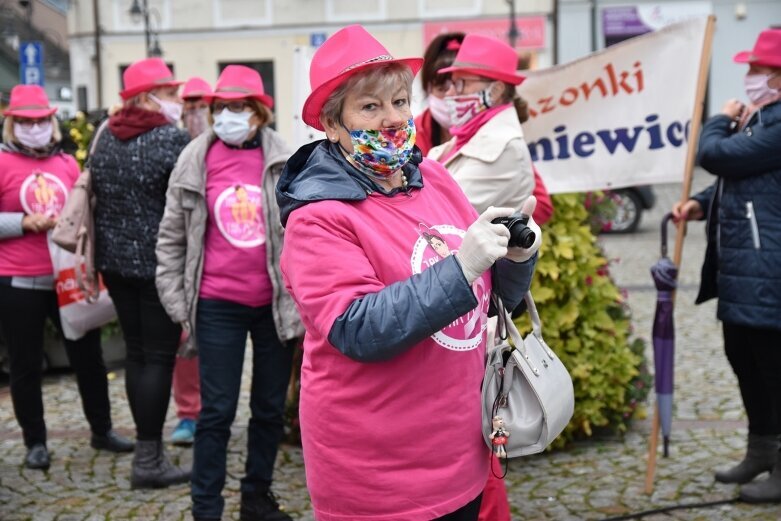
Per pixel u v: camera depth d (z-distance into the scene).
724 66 22.92
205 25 23.72
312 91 2.16
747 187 3.83
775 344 3.84
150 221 4.23
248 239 3.77
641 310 8.23
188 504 4.17
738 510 3.86
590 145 4.35
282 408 3.91
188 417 5.06
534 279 4.60
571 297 4.68
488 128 3.34
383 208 2.18
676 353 6.69
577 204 4.72
